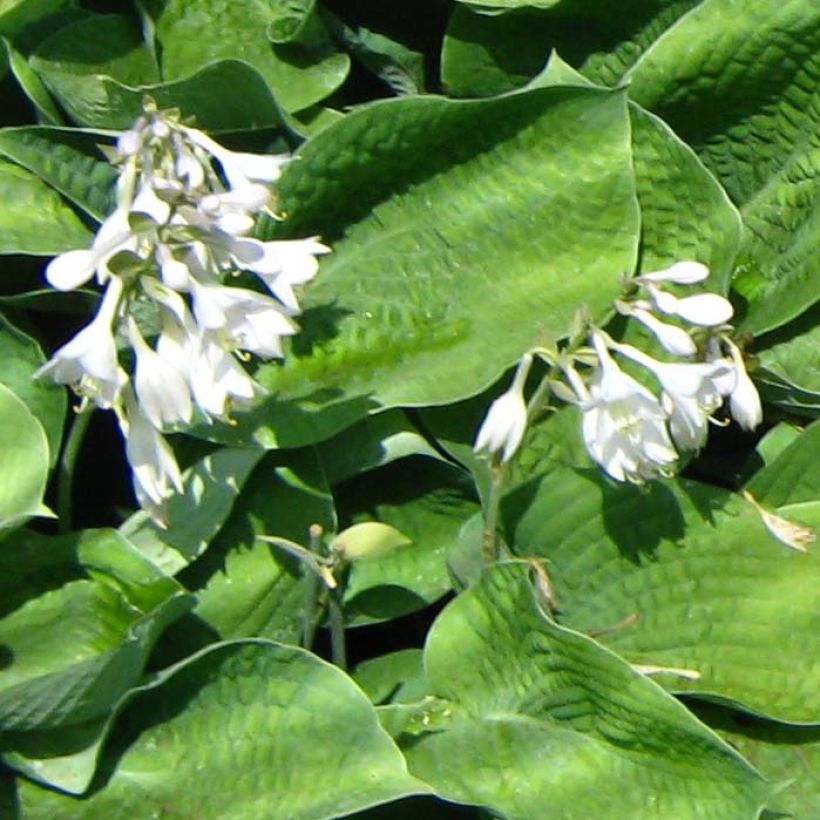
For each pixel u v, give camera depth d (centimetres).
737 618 115
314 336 117
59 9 121
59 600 113
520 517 115
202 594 116
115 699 110
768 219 125
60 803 110
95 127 120
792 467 118
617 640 115
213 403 103
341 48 126
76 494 120
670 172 119
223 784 109
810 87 121
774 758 114
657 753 110
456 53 125
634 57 126
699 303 109
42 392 116
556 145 118
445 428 118
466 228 119
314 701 109
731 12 119
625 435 108
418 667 117
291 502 117
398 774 108
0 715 108
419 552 120
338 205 118
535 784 110
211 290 103
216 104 120
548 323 117
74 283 103
